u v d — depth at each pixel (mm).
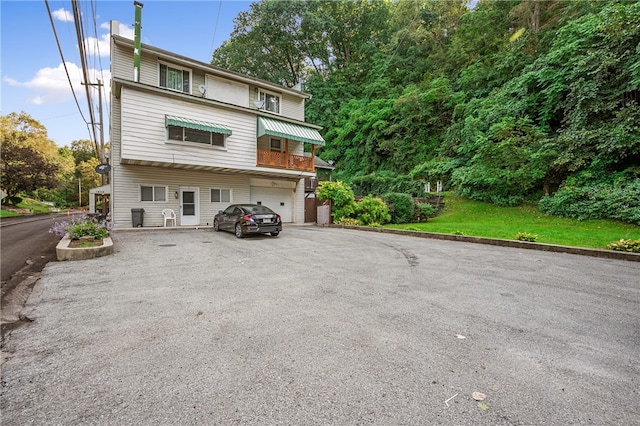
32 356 2770
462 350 2879
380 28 41656
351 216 17625
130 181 13875
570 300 4391
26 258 7438
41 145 36688
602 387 2297
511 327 3436
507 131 17547
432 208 18672
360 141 34438
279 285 5105
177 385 2305
